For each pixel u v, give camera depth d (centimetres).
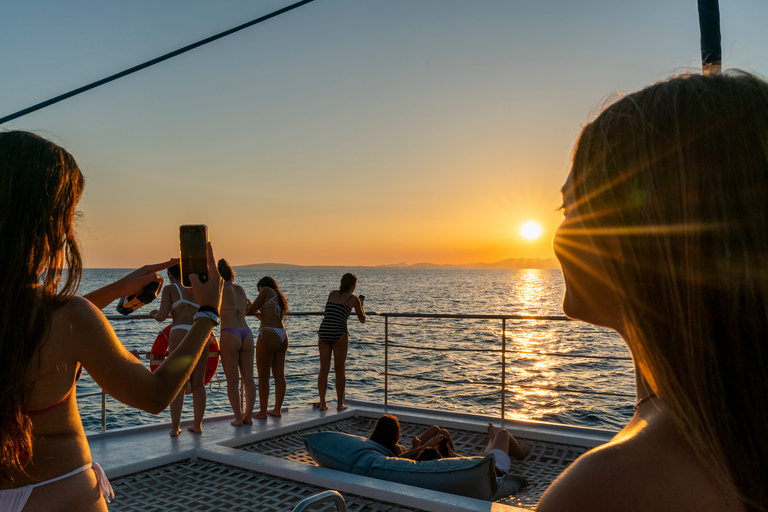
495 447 416
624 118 47
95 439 463
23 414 106
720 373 40
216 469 402
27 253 106
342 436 402
